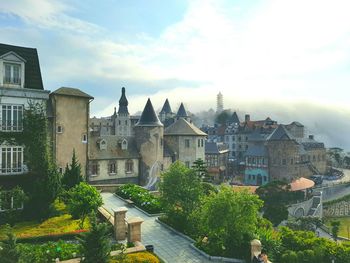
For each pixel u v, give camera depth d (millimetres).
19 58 27859
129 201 32844
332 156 140875
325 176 105438
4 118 26844
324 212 66250
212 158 96250
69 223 23766
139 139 50656
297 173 82000
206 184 35781
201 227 21781
